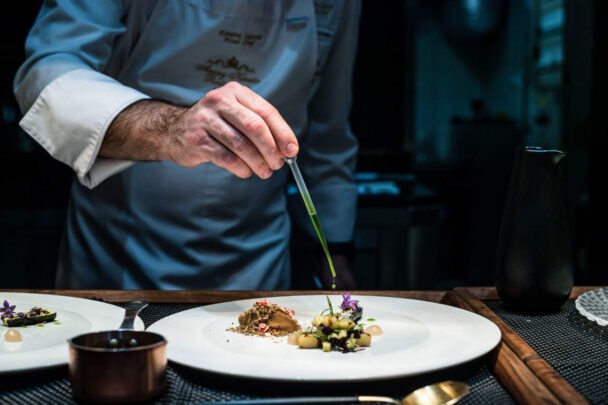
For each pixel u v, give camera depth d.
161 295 1.10
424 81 5.75
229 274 1.62
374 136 3.49
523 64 5.38
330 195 1.80
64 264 1.68
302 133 1.69
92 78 1.22
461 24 5.55
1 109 3.05
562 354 0.79
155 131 1.10
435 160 5.79
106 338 0.68
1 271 2.64
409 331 0.89
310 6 1.57
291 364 0.71
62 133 1.17
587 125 4.92
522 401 0.64
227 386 0.69
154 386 0.64
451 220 5.18
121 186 1.56
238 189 1.58
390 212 2.68
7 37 3.06
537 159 0.98
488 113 5.81
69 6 1.37
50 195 2.93
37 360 0.71
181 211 1.56
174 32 1.50
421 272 2.77
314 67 1.61
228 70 1.54
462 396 0.65
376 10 3.35
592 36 4.83
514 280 0.99
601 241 4.91
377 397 0.63
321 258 1.78
